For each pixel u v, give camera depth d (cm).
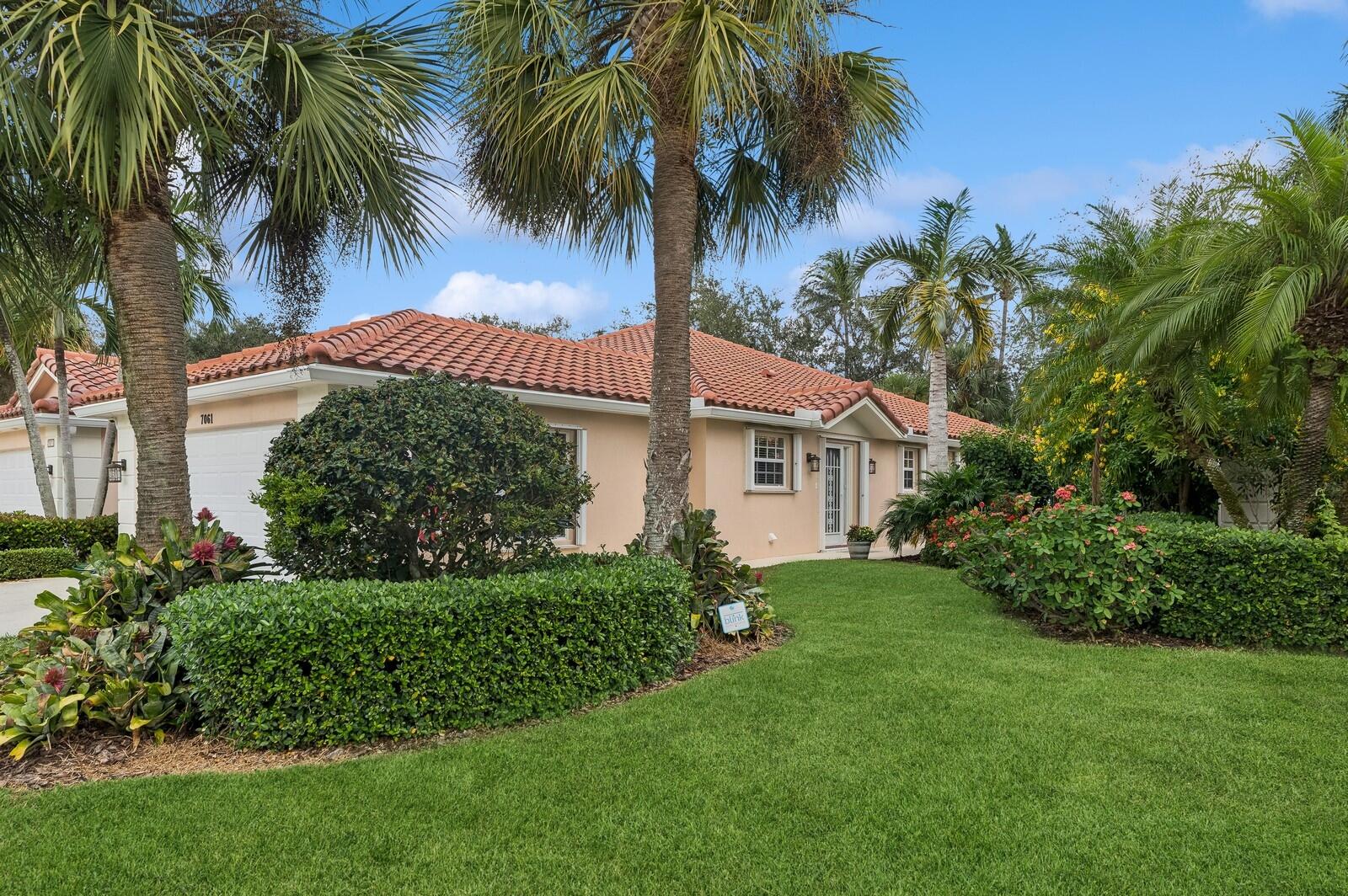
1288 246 713
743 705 507
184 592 526
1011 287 1563
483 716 479
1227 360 880
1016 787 382
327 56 600
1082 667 603
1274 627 670
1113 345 923
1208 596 688
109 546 1388
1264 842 328
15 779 402
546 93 671
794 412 1386
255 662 435
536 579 521
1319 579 661
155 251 593
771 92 729
